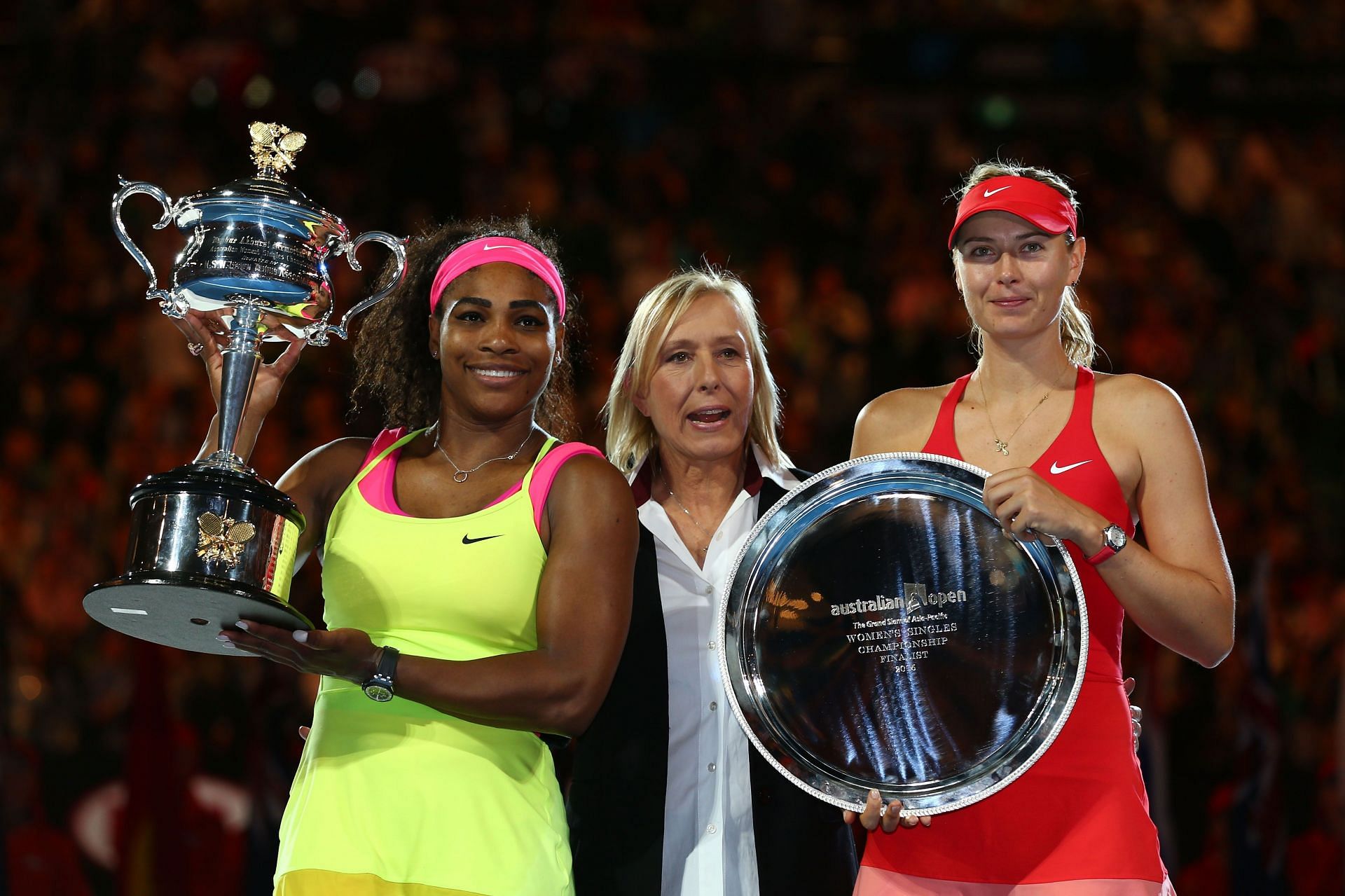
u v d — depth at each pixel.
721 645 11.45
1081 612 10.79
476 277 11.11
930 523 11.38
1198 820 25.92
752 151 47.72
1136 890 10.59
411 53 48.00
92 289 42.31
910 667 11.27
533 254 11.29
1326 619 29.83
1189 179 46.72
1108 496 11.19
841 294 40.78
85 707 29.16
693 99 49.16
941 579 11.30
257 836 25.11
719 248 43.78
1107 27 48.94
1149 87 48.78
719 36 49.50
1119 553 10.45
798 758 11.31
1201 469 11.16
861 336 39.78
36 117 46.22
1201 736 26.14
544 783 10.69
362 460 11.28
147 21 47.72
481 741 10.40
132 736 25.62
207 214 10.93
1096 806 10.84
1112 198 46.31
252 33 48.03
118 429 37.91
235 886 25.44
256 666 26.86
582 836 12.02
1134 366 40.38
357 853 9.98
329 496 11.20
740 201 46.12
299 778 10.59
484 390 10.94
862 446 12.28
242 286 10.77
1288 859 25.72
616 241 43.12
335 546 10.80
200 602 9.75
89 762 28.33
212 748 26.17
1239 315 42.56
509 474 11.07
